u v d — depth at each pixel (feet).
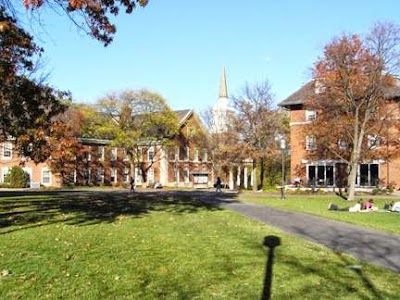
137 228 53.67
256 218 67.36
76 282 28.27
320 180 160.66
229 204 95.09
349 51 121.19
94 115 199.00
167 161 232.12
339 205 94.43
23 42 46.78
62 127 53.83
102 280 28.84
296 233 51.65
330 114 130.21
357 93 122.93
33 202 93.97
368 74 122.01
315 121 135.74
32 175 210.38
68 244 41.09
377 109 126.31
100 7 43.50
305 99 149.48
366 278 30.09
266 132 184.55
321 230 54.44
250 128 185.47
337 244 43.96
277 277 30.09
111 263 33.55
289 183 186.29
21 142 52.11
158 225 57.00
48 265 32.55
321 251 39.63
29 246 39.96
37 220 60.64
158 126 210.79
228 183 224.53
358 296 26.02
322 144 139.03
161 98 206.80
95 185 219.61
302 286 27.99
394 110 130.41
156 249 39.45
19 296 25.31
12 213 68.95
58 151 53.67
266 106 185.98
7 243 41.39
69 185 210.79
